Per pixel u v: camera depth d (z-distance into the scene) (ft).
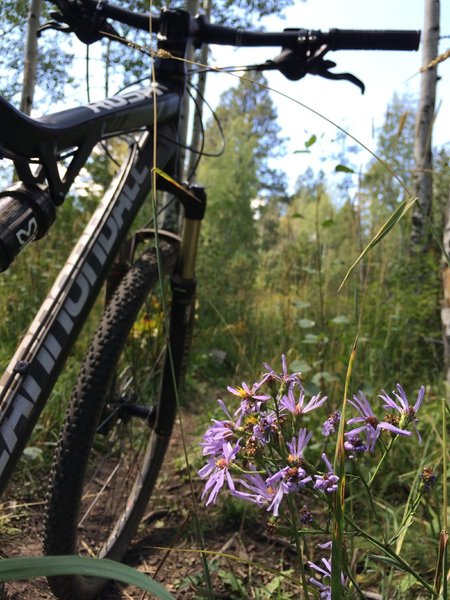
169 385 5.89
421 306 12.19
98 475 6.27
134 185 5.08
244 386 2.76
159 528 6.39
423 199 15.66
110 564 1.75
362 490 6.65
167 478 7.63
